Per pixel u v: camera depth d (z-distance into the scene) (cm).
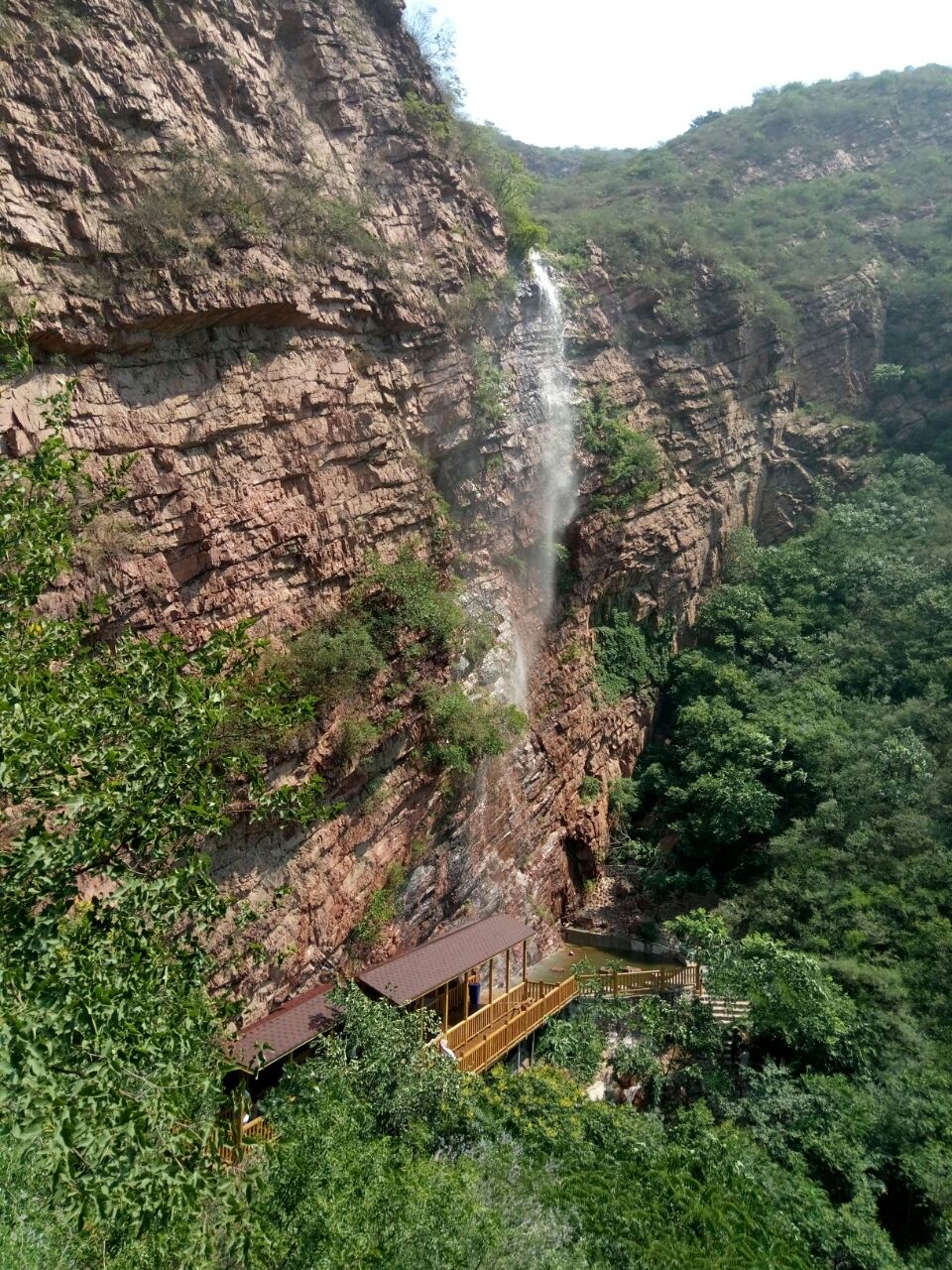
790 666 3188
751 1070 1873
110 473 1098
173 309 1523
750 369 3778
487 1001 1998
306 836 1683
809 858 2397
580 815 2756
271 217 1788
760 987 1942
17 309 1310
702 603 3481
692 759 2858
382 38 2398
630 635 3122
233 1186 705
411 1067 1421
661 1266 1231
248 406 1689
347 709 1772
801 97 6500
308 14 2136
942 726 2714
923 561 3378
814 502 3875
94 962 708
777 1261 1325
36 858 702
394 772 1917
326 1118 1154
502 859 2358
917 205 5081
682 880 2634
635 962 2427
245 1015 1520
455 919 2150
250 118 1892
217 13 1858
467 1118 1395
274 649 1659
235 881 1550
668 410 3356
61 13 1494
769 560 3553
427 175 2394
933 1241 1555
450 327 2302
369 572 1923
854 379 4234
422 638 2000
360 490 1955
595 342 3069
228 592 1616
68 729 748
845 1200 1633
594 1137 1546
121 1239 764
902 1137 1666
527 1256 1102
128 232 1497
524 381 2683
